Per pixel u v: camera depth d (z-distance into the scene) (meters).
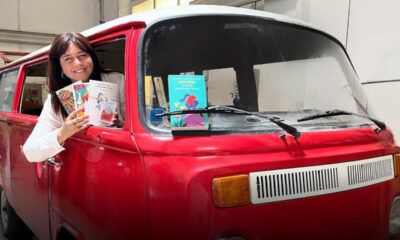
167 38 1.98
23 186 3.08
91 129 2.07
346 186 1.86
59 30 12.86
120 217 1.75
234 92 2.18
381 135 2.18
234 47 2.24
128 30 1.97
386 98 5.05
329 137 1.92
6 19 11.74
